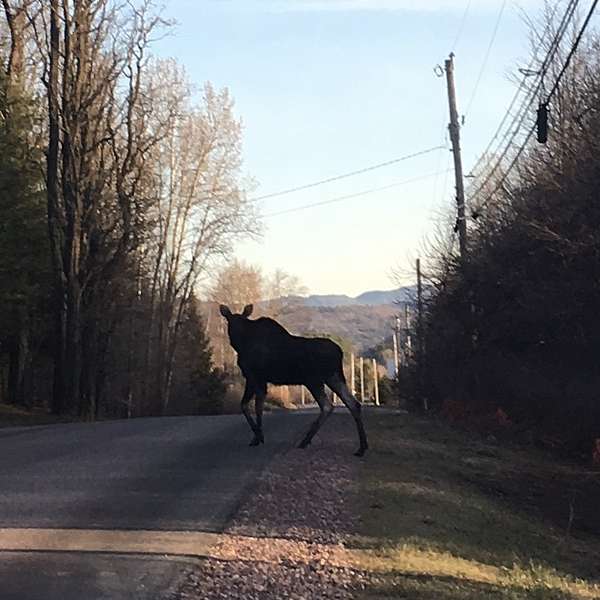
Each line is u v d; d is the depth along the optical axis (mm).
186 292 58469
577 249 18578
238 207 59031
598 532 14539
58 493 12469
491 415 26219
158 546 9641
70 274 34156
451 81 33000
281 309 84500
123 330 50750
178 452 16672
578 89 21094
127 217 35906
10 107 33375
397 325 73188
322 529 10633
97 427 23594
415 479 14867
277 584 8383
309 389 17047
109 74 34719
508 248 23531
